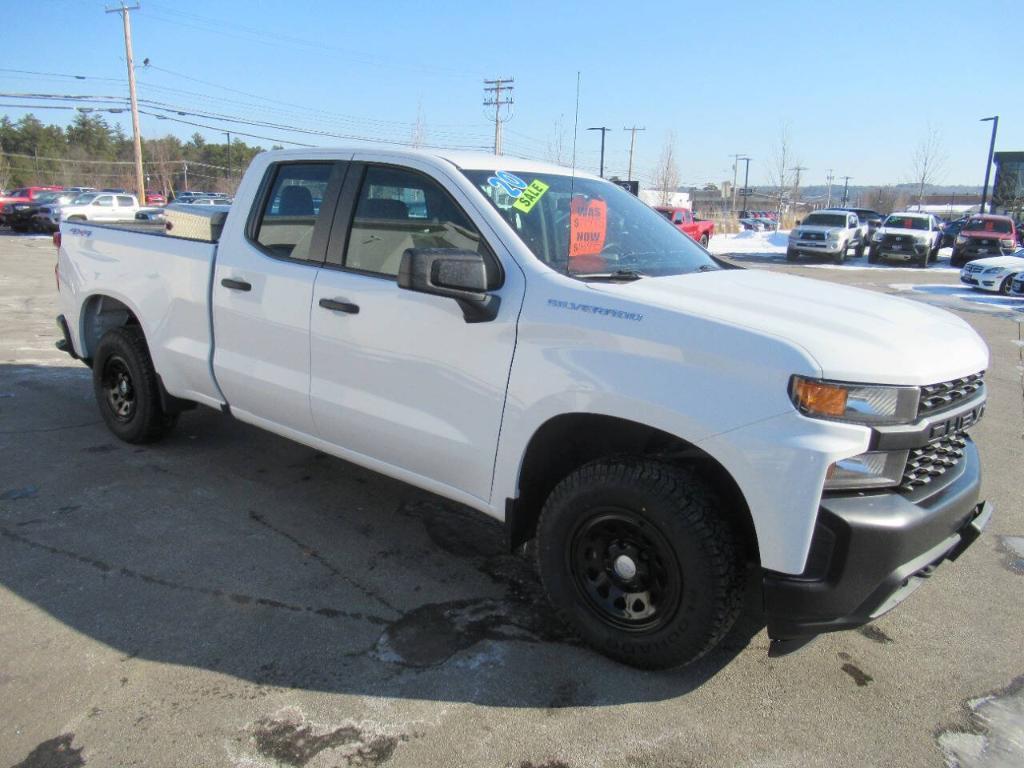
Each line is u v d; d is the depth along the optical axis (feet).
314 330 12.01
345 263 11.85
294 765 7.82
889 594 8.27
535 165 12.36
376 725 8.45
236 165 328.29
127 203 95.96
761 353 8.12
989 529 14.49
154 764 7.77
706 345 8.41
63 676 9.05
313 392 12.21
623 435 9.98
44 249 70.03
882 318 9.33
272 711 8.60
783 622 8.36
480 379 10.12
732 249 115.65
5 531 12.60
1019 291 55.77
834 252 89.20
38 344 27.27
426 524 13.57
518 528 10.50
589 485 9.36
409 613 10.71
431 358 10.61
